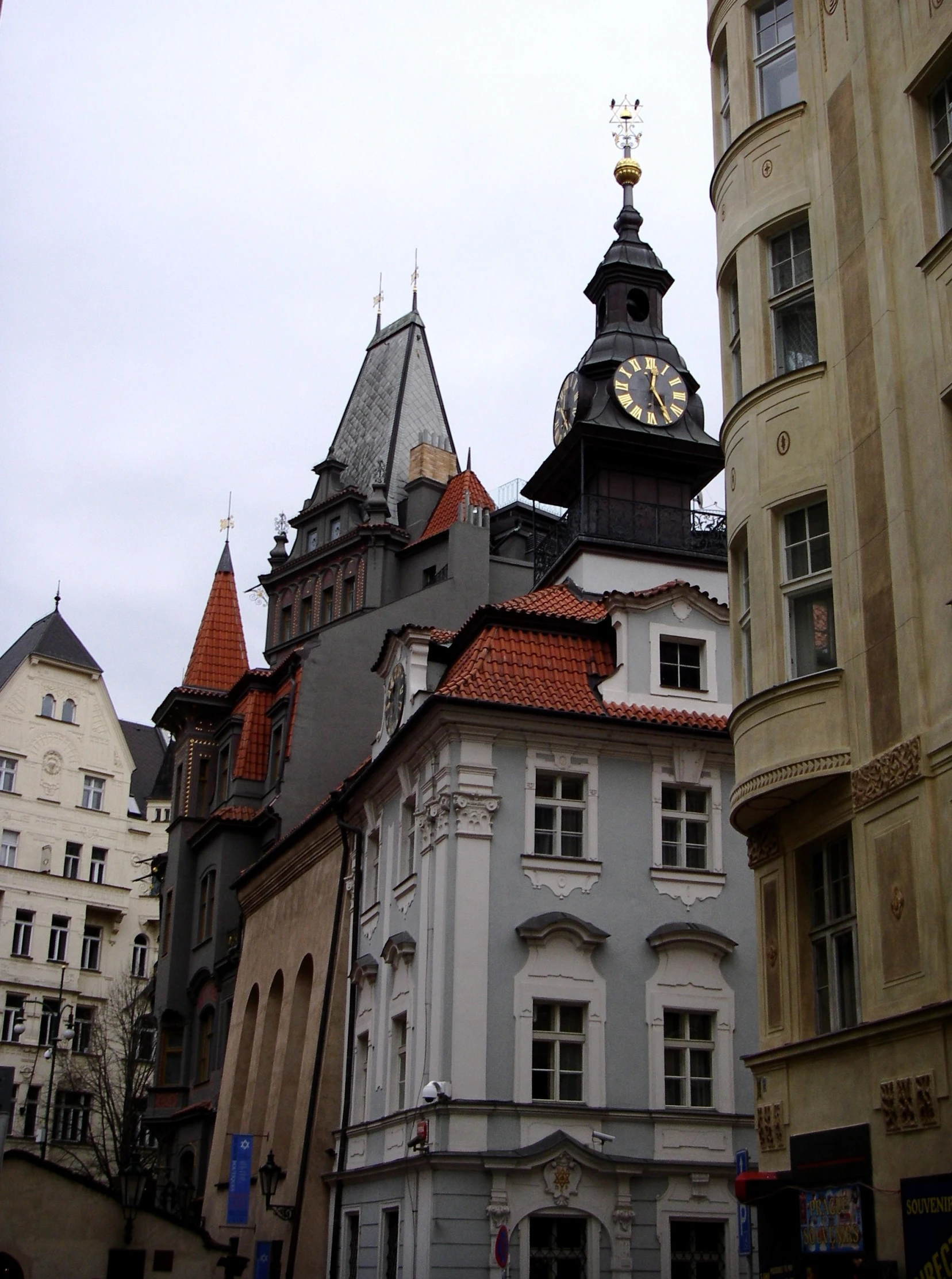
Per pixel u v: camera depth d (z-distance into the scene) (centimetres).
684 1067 2953
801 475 1947
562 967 2911
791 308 2088
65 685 8181
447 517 5603
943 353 1689
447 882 2925
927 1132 1553
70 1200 3306
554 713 3025
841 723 1811
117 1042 7369
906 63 1841
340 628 4822
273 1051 4144
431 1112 2781
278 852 4288
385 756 3325
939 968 1568
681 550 3809
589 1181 2777
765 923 1973
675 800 3138
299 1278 3397
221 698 5497
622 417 3969
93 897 7938
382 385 6372
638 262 4341
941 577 1648
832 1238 1691
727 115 2323
